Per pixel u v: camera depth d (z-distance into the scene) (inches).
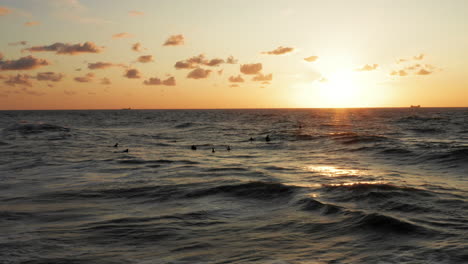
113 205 417.1
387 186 468.8
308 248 274.8
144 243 290.8
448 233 296.2
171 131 2060.8
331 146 1094.4
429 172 636.7
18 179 585.6
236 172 653.3
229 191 479.5
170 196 460.4
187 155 946.7
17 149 1063.6
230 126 2561.5
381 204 391.5
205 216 368.8
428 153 840.9
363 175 608.4
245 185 505.7
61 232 317.7
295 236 302.5
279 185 495.2
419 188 473.1
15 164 761.0
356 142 1140.5
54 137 1541.6
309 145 1149.7
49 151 1015.0
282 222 341.7
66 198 450.9
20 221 351.9
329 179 568.4
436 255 252.4
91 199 446.6
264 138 1459.2
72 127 2461.9
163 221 351.3
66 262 251.6
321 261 249.3
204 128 2336.4
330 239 292.7
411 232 300.7
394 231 304.0
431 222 327.3
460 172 627.5
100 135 1717.5
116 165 749.3
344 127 2265.0
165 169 693.9
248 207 403.2
